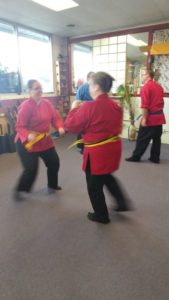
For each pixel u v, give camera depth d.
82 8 3.79
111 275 1.50
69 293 1.37
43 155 2.49
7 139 4.24
